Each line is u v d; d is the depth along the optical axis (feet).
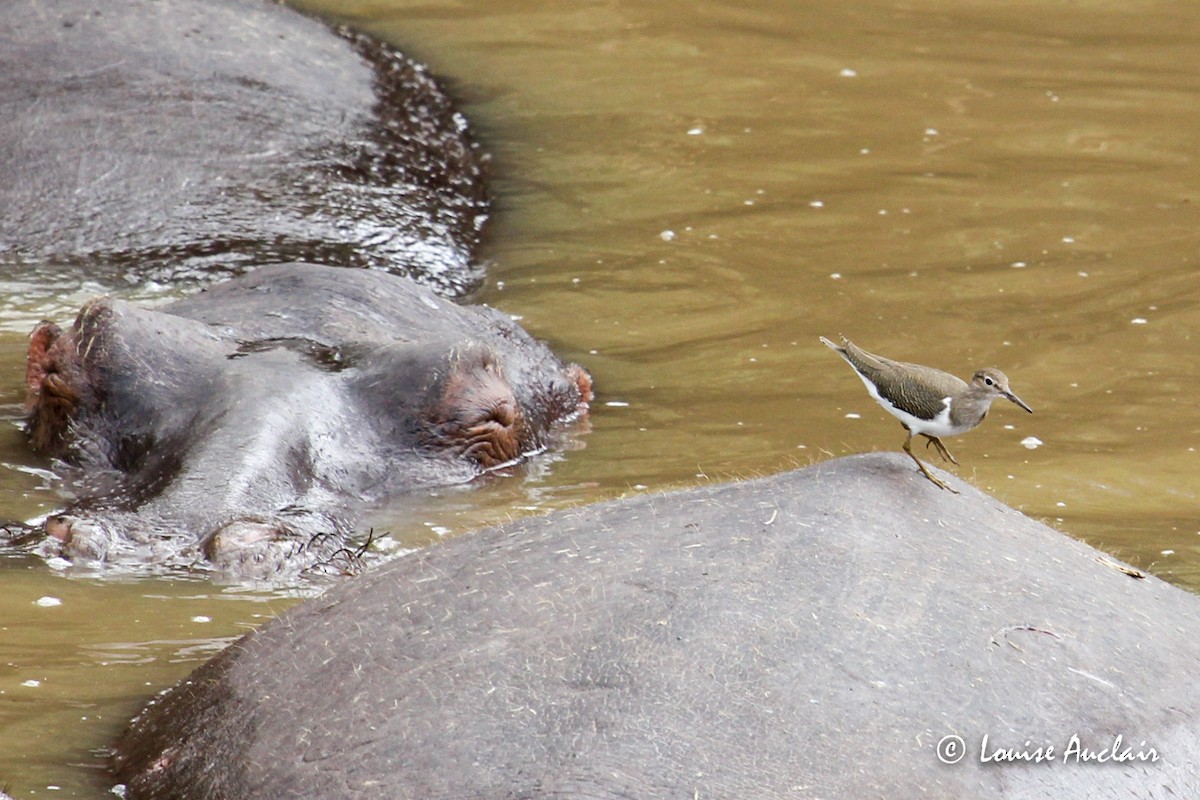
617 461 66.49
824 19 137.80
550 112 116.06
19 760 38.27
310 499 57.26
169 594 48.98
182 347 64.08
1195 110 117.50
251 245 87.61
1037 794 34.32
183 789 36.52
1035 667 37.65
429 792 33.55
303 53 107.65
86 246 86.43
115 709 41.32
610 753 33.76
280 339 67.36
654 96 119.55
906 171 106.01
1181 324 82.79
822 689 35.81
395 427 63.36
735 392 75.00
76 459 61.36
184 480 56.03
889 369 42.39
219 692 39.47
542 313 85.20
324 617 41.29
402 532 56.65
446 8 136.98
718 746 34.04
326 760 35.42
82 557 51.39
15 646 44.78
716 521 42.01
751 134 112.78
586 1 140.77
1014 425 70.44
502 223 98.68
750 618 37.65
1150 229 96.37
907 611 38.50
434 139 106.63
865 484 43.68
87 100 94.89
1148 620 41.27
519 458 66.95
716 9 140.05
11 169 90.12
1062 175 105.29
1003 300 85.97
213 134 95.04
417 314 73.61
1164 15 140.05
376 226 92.07
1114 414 71.82
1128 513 60.18
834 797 33.06
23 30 98.37
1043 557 42.88
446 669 37.24
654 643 36.94
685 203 101.24
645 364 79.00
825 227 97.14
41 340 68.23
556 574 40.34
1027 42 132.77
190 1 106.63
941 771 34.24
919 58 128.06
